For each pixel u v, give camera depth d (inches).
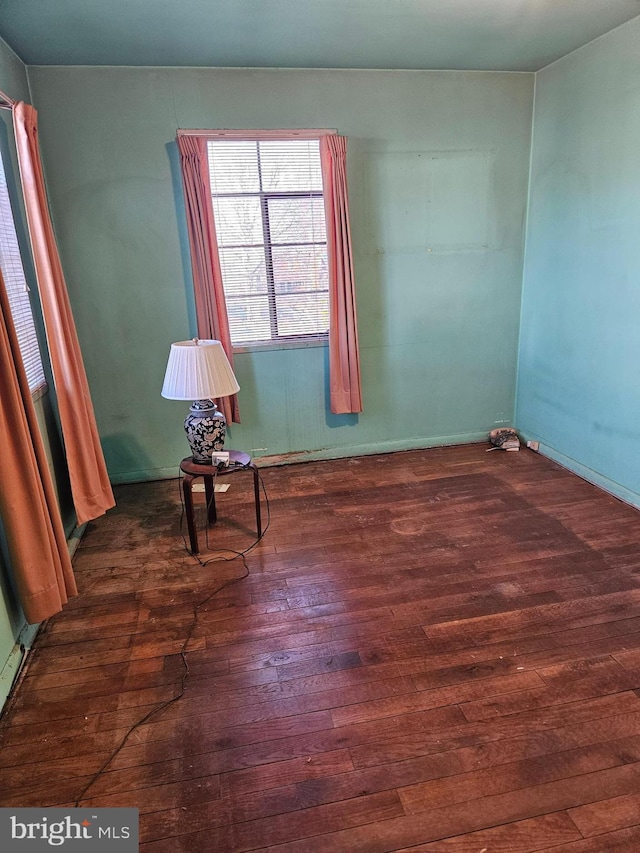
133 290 139.3
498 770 62.3
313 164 139.2
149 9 97.3
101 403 144.7
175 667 80.0
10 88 110.6
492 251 157.0
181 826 57.2
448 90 142.0
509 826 56.2
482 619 88.2
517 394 171.2
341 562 106.4
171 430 150.4
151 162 132.3
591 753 64.1
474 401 169.2
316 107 135.9
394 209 147.0
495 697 72.6
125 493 143.6
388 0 98.0
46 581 79.4
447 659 79.9
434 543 112.3
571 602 91.7
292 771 63.1
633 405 123.0
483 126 146.8
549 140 143.4
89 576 104.1
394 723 69.1
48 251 102.0
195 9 98.1
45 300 102.6
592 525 117.3
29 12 96.5
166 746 66.8
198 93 129.7
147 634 87.4
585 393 138.9
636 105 113.9
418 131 143.0
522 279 161.6
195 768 63.7
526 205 155.9
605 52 119.9
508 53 129.3
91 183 131.0
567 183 138.1
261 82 131.6
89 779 62.6
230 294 144.6
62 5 94.6
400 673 77.5
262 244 142.3
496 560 105.1
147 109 129.0
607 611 89.2
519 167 152.4
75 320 137.9
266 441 157.4
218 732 68.6
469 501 131.2
